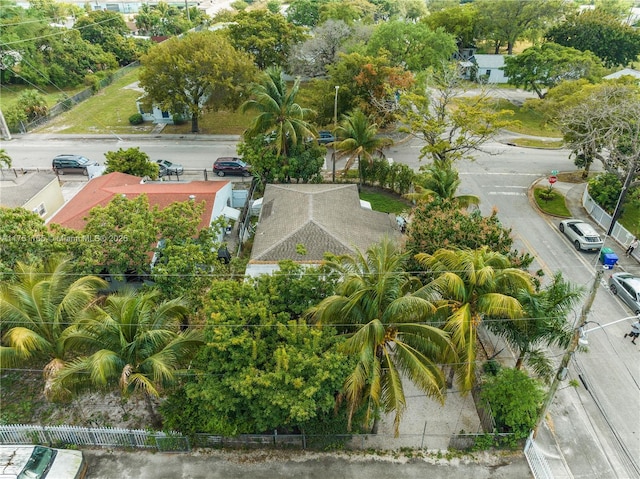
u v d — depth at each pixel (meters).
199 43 47.75
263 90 35.03
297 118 35.81
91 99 61.53
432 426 19.61
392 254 17.95
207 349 16.91
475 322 17.66
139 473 17.67
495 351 23.28
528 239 32.44
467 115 34.97
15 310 18.09
